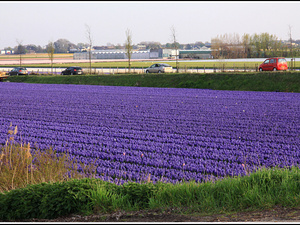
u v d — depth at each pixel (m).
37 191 7.62
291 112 22.66
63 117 22.73
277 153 13.82
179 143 15.88
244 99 28.86
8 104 29.22
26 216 7.38
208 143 15.45
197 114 22.83
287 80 34.53
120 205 7.36
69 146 15.57
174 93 34.44
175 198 7.53
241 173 11.36
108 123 20.62
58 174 9.71
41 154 11.06
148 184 8.06
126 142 16.16
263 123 19.52
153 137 16.88
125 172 11.87
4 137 17.34
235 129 18.23
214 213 6.74
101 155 14.09
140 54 142.75
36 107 27.42
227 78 38.53
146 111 24.45
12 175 9.41
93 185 7.89
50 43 72.94
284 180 7.58
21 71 59.31
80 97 33.00
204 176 11.43
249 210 6.75
